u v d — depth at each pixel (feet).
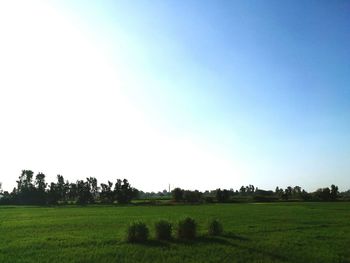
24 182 591.78
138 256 101.40
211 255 102.06
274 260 96.78
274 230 160.76
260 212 289.33
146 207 407.03
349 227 174.29
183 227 131.75
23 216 258.98
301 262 94.79
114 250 109.50
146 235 126.21
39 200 582.35
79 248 114.32
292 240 129.70
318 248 114.32
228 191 583.99
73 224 191.72
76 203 584.40
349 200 625.41
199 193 587.27
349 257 102.58
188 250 108.88
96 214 276.00
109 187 625.82
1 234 150.41
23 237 140.97
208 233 140.67
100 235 144.56
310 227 173.78
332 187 631.97
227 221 205.77
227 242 123.03
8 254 105.81
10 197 578.66
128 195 622.95
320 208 348.79
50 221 211.82
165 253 104.47
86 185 620.49
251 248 112.27
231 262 94.38
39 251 109.91
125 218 231.30
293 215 254.06
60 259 98.43
